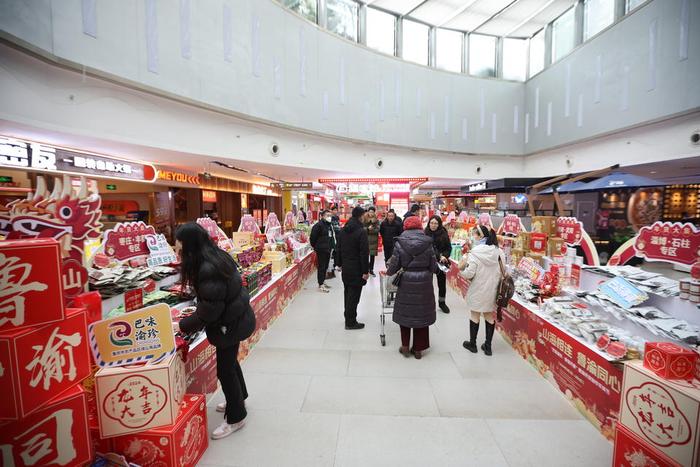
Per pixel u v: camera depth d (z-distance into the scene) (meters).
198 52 6.68
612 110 9.41
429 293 3.10
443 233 4.61
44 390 1.31
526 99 13.38
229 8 7.30
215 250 1.92
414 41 12.56
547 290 3.28
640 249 2.81
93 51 4.89
